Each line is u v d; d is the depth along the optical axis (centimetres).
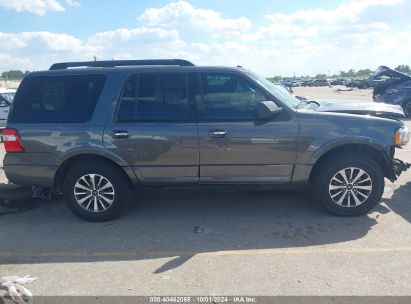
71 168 488
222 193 594
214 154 467
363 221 470
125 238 446
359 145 477
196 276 355
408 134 489
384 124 466
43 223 503
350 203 480
